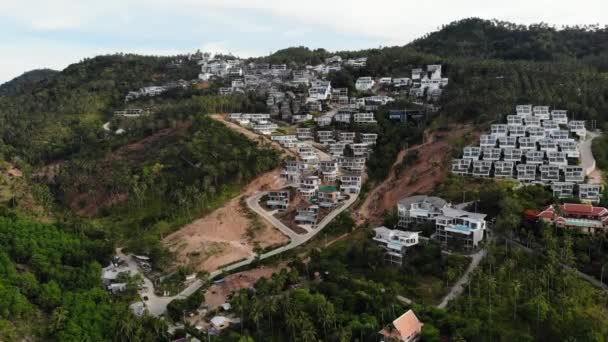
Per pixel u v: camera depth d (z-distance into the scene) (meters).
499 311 111.44
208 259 168.25
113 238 187.25
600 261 125.94
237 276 154.88
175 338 122.62
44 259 154.88
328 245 169.50
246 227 187.38
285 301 119.00
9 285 135.38
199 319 131.88
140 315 129.12
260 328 118.94
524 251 134.38
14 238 161.75
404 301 122.62
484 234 148.75
